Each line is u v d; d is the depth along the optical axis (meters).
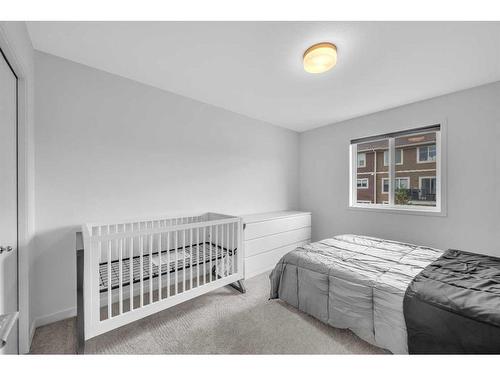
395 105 2.85
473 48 1.67
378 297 1.48
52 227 1.81
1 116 1.19
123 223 2.10
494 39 1.56
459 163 2.42
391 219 2.96
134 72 2.08
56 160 1.83
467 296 1.25
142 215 2.30
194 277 2.67
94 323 1.41
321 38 1.58
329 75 2.10
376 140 3.18
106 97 2.07
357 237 2.69
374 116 3.13
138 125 2.27
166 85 2.34
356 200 3.46
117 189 2.14
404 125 2.83
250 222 2.73
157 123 2.40
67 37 1.59
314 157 3.91
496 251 2.23
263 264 2.90
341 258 1.98
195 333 1.66
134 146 2.24
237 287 2.41
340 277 1.70
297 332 1.68
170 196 2.51
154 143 2.38
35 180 1.73
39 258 1.75
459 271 1.60
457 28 1.46
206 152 2.83
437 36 1.54
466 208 2.39
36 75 1.73
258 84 2.31
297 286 1.97
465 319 1.13
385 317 1.43
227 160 3.06
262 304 2.09
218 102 2.79
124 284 1.75
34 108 1.72
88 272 1.39
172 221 2.51
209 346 1.53
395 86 2.32
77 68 1.92
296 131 4.10
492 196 2.24
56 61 1.82
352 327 1.59
